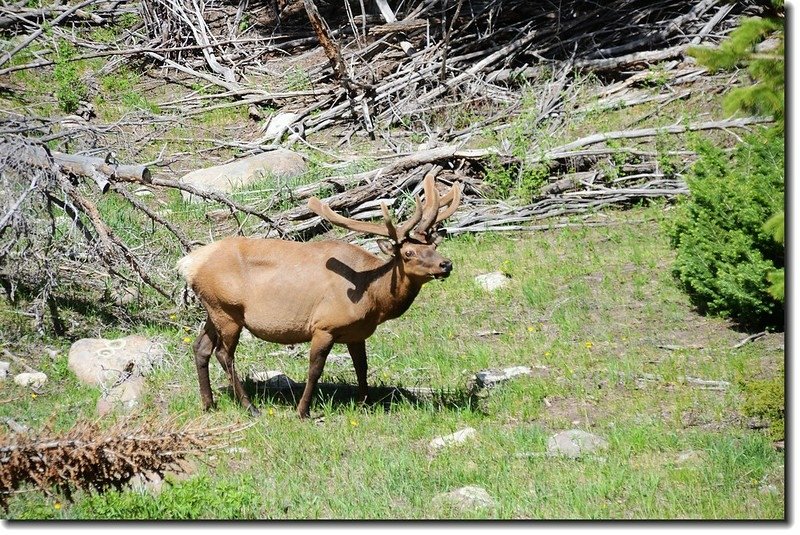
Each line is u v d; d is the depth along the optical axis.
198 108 52.94
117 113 52.03
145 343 29.31
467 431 23.97
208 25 61.06
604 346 29.42
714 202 30.56
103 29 60.78
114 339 30.53
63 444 16.41
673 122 44.09
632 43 50.34
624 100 46.38
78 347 28.97
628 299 32.66
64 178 30.58
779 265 29.81
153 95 55.12
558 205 39.81
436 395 26.45
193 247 33.62
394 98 50.53
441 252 37.62
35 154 30.34
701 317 31.08
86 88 53.25
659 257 35.53
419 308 33.28
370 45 54.12
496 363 28.69
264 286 24.64
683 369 27.30
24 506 19.84
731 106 19.42
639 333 30.20
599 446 23.20
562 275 34.72
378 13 59.69
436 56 51.84
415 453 23.20
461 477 21.66
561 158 41.44
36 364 29.06
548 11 53.84
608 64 49.25
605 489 20.67
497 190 40.81
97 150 33.41
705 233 30.67
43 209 32.44
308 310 24.56
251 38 58.25
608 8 52.91
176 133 50.16
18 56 55.91
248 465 22.69
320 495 21.02
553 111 46.06
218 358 25.67
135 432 16.81
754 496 20.52
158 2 58.62
